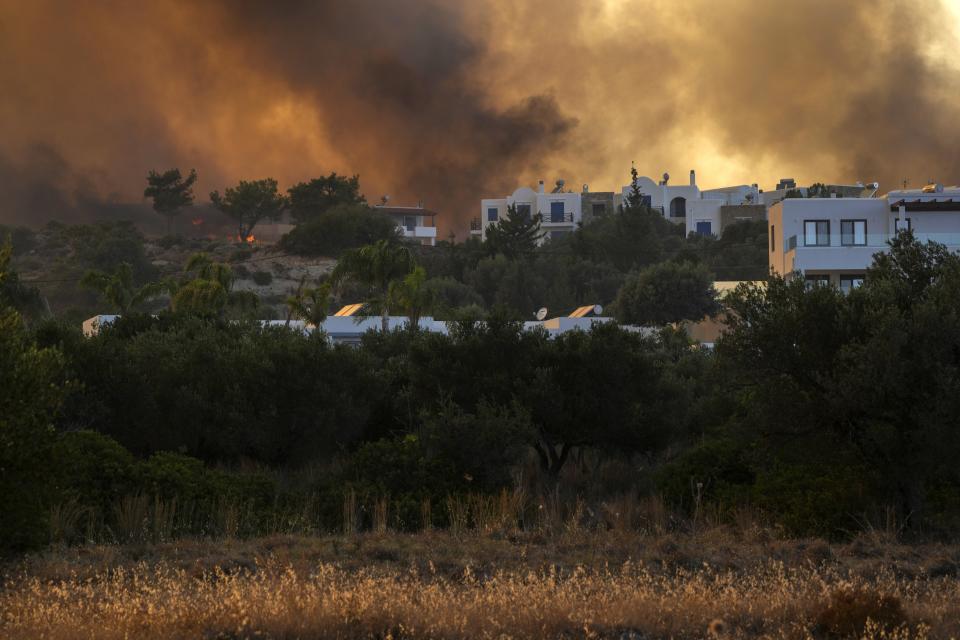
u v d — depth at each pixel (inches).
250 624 861.8
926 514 1723.7
